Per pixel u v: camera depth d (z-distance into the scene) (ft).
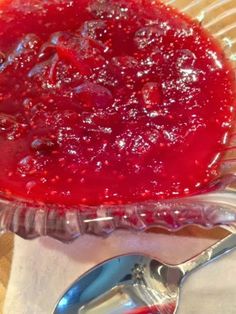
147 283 0.65
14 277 0.65
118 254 0.67
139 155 0.66
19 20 0.78
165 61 0.73
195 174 0.66
